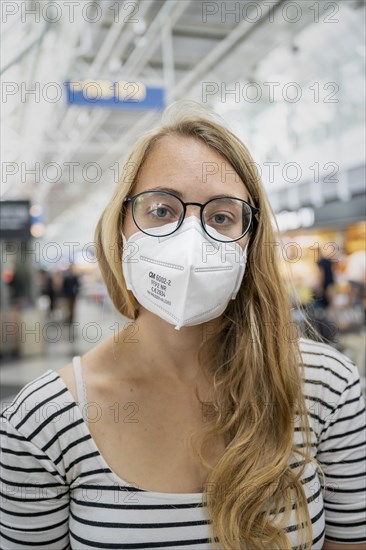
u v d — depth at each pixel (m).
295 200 6.90
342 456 0.92
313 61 7.20
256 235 0.95
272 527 0.81
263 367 0.90
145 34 7.50
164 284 0.87
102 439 0.83
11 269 8.16
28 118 8.37
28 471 0.81
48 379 0.88
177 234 0.87
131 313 0.99
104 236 0.98
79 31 6.10
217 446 0.89
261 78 8.18
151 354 0.89
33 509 0.83
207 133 0.89
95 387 0.86
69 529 0.85
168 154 0.87
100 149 13.96
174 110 0.95
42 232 8.12
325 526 0.97
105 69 8.26
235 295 0.94
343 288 5.48
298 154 7.20
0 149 8.38
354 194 5.86
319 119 6.94
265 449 0.85
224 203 0.88
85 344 7.39
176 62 8.88
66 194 16.52
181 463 0.84
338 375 0.95
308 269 5.26
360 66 6.43
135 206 0.89
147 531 0.78
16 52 5.66
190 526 0.79
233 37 7.29
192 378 0.91
